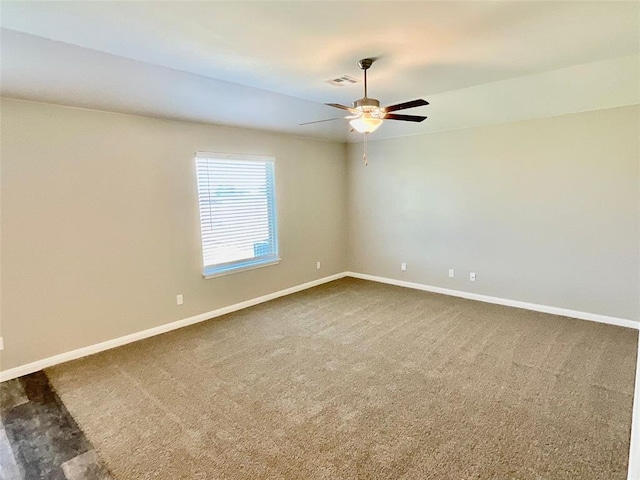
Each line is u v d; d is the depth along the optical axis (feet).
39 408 8.59
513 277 15.23
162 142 12.75
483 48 8.54
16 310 10.08
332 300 16.70
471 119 14.83
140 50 8.22
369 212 19.89
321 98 12.64
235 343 12.11
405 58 9.05
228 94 11.48
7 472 6.62
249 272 16.01
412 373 9.90
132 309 12.39
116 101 10.65
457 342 11.81
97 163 11.27
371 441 7.24
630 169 12.19
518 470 6.41
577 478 6.20
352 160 20.24
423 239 17.89
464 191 16.17
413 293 17.61
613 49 8.81
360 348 11.55
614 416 7.84
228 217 15.10
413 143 17.60
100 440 7.43
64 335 10.96
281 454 6.93
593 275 13.29
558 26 7.44
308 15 6.73
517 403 8.41
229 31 7.34
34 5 6.18
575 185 13.30
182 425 7.87
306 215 18.51
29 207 10.11
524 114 13.75
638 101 11.75
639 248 12.32
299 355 11.14
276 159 16.75
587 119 12.80
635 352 10.80
